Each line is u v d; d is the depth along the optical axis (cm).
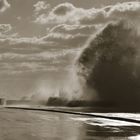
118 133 1898
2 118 3067
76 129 2111
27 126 2312
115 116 3183
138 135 1816
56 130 2044
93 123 2564
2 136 1712
